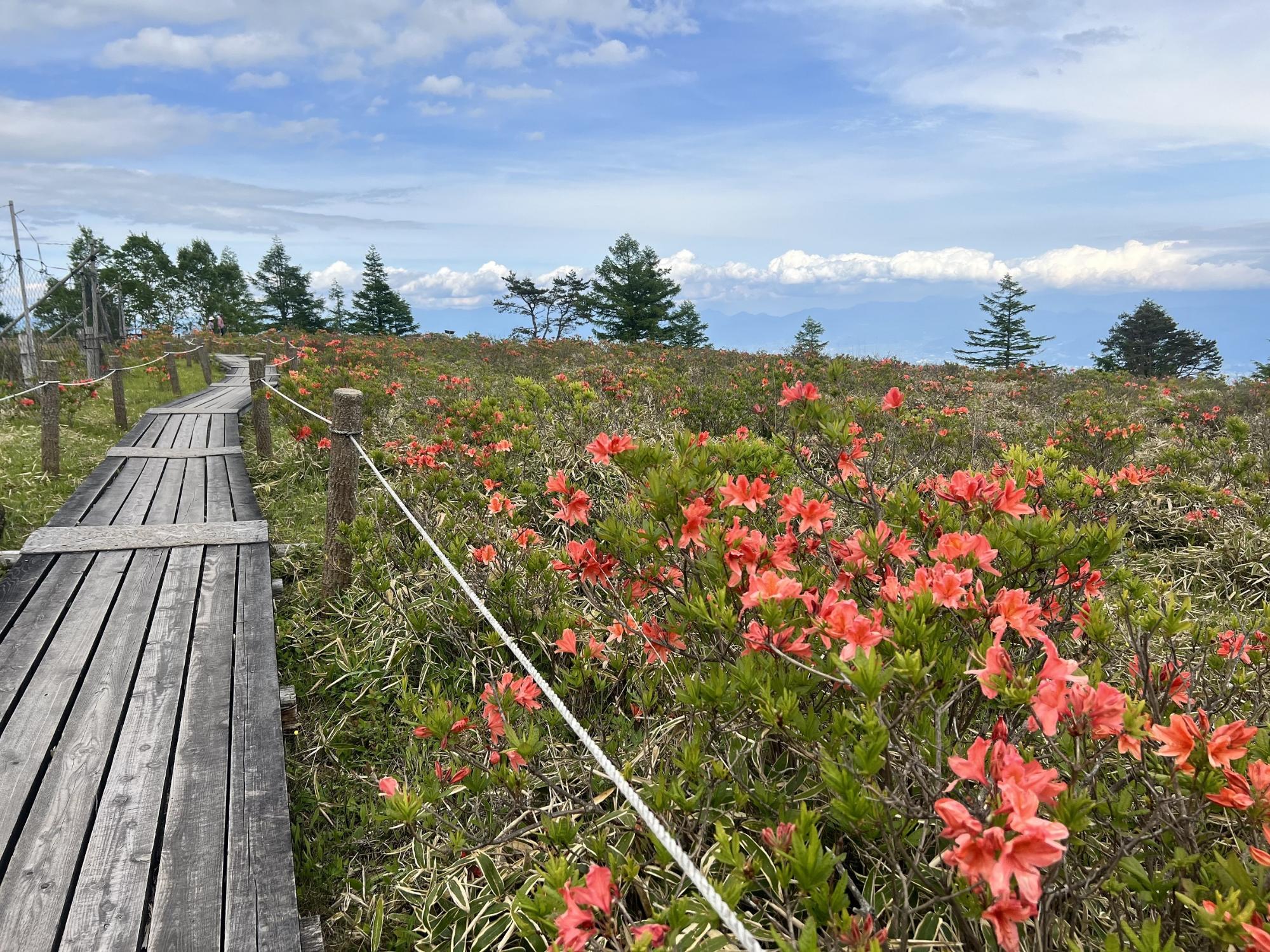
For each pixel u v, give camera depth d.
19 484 7.13
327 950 2.54
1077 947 1.46
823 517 2.57
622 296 43.78
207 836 2.45
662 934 1.43
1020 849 1.19
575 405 7.44
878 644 2.03
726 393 8.69
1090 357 51.75
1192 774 1.58
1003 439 8.16
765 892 2.10
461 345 20.45
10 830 2.40
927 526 2.86
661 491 2.53
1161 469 6.43
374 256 60.31
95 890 2.21
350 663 4.07
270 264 66.50
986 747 1.42
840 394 8.75
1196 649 2.84
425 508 5.36
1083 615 2.34
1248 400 11.89
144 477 6.72
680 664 2.90
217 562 4.62
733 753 2.47
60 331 21.48
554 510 5.60
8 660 3.41
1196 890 1.45
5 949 2.00
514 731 2.45
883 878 2.08
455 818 2.79
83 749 2.84
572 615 3.93
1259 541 5.37
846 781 1.55
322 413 8.48
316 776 3.37
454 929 2.42
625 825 2.38
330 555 4.70
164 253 60.22
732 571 2.35
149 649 3.57
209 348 24.59
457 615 3.79
